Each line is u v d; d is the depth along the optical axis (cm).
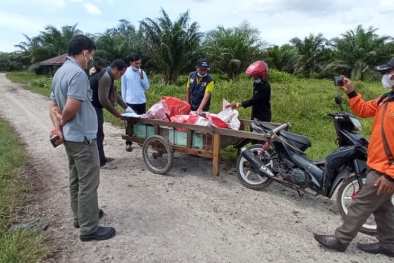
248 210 399
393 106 282
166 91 1698
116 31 3403
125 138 556
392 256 311
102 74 484
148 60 2555
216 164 486
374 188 290
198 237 339
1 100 1427
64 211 388
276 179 424
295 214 392
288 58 3591
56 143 324
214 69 2834
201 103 574
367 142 363
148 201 418
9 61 4894
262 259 305
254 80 522
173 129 502
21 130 808
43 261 296
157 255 309
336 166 374
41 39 4006
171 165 496
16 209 391
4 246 305
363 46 3572
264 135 429
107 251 314
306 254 314
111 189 452
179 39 2203
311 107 1073
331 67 3638
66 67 303
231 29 3064
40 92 1769
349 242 312
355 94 323
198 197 432
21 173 507
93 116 320
